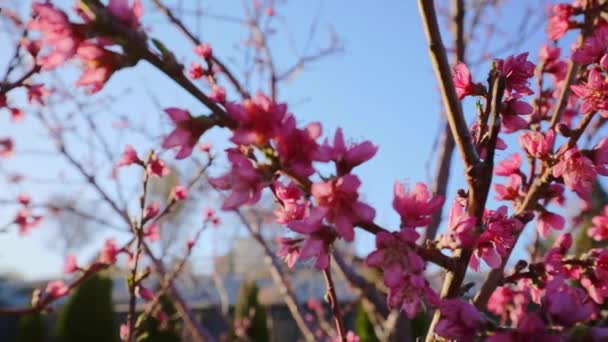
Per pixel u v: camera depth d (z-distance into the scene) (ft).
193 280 6.86
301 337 10.87
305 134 1.51
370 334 8.91
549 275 1.95
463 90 1.91
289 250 1.78
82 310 10.21
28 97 2.90
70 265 3.38
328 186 1.51
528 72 1.87
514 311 3.07
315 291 9.97
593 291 1.97
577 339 1.40
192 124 1.53
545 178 2.05
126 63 1.49
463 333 1.51
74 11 1.59
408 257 1.56
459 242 1.58
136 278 2.88
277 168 1.51
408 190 1.64
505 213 1.79
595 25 2.42
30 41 2.80
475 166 1.65
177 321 7.18
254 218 5.05
